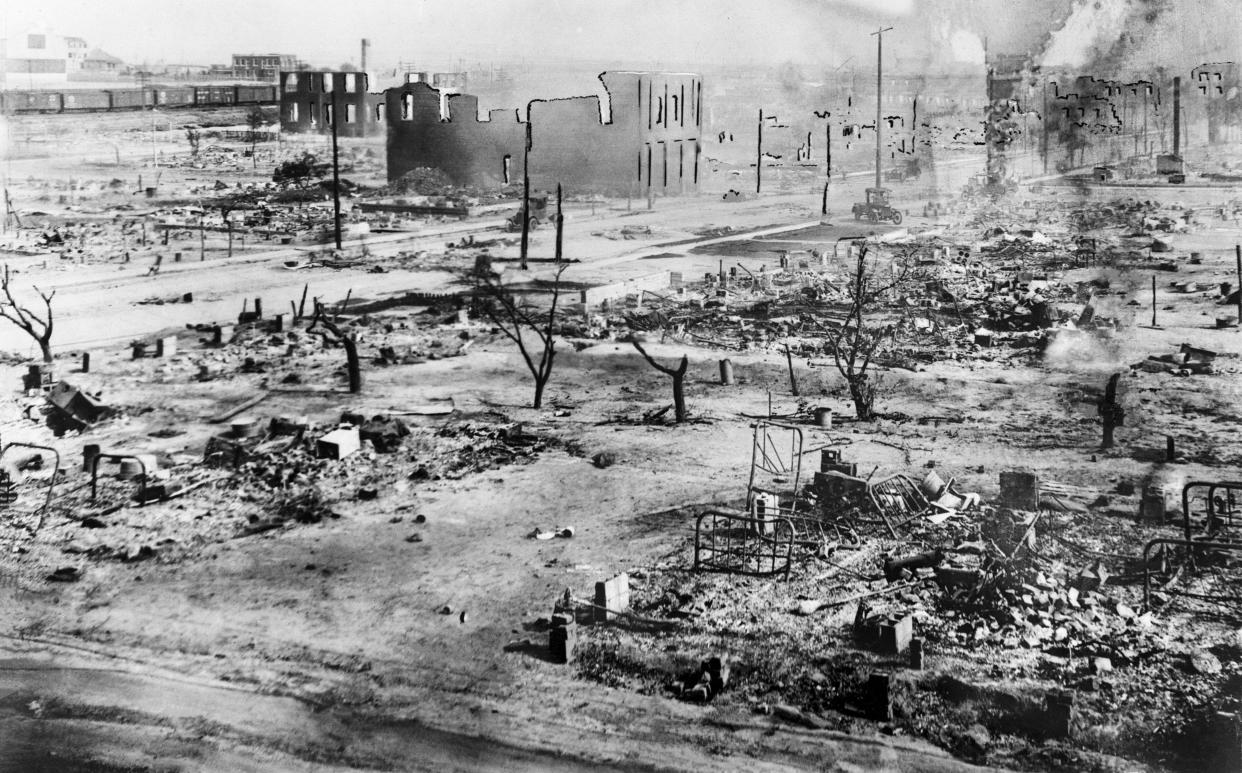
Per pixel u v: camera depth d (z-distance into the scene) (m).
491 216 73.75
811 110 115.00
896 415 27.91
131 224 64.56
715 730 13.70
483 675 15.25
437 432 26.70
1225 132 91.12
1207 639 15.28
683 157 89.31
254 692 15.06
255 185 81.56
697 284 48.31
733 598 17.23
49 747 13.77
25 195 72.88
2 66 104.25
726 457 24.50
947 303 42.56
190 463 25.00
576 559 19.06
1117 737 13.09
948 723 13.59
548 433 26.62
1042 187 82.81
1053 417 27.61
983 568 17.20
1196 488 21.56
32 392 30.91
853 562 18.33
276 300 44.59
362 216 70.94
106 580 19.00
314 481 23.66
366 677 15.36
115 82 112.50
